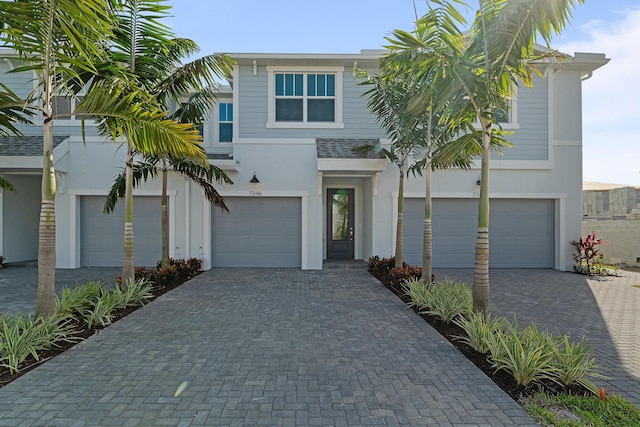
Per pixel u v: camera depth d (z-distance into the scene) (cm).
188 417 326
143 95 569
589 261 1177
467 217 1248
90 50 520
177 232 1195
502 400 358
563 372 382
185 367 432
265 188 1177
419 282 780
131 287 722
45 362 441
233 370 425
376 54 1147
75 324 568
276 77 1187
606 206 1521
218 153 1294
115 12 591
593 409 338
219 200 1012
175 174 1195
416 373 419
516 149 1225
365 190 1304
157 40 713
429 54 525
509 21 496
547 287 944
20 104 495
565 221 1224
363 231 1330
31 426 310
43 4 445
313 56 1137
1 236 1243
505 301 791
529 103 1221
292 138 1180
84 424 313
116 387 380
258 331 567
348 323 610
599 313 697
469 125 666
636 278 1075
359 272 1123
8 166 1056
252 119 1175
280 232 1213
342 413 334
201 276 1047
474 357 464
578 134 1227
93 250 1223
